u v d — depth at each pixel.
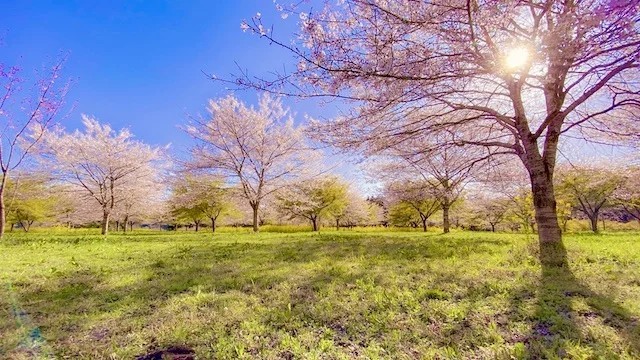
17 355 2.82
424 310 3.44
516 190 18.12
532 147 6.97
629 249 7.26
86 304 4.09
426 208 27.33
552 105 6.85
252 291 4.44
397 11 5.60
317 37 5.40
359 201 35.22
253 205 23.50
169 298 4.21
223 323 3.30
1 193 13.83
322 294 4.12
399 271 5.30
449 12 5.56
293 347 2.74
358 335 2.97
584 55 4.24
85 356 2.78
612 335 2.80
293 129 23.92
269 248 8.99
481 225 38.41
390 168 20.22
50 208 31.11
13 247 10.07
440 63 5.68
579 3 4.22
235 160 23.80
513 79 6.71
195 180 25.31
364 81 5.71
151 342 3.00
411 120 8.29
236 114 23.56
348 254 7.43
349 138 8.05
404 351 2.68
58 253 8.59
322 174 25.61
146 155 26.50
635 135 8.16
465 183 17.14
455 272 5.05
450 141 8.62
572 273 4.90
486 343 2.74
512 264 5.70
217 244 10.58
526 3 4.59
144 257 7.72
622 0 3.21
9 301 4.26
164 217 36.72
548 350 2.58
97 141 24.45
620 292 3.93
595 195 23.09
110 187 24.86
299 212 29.78
